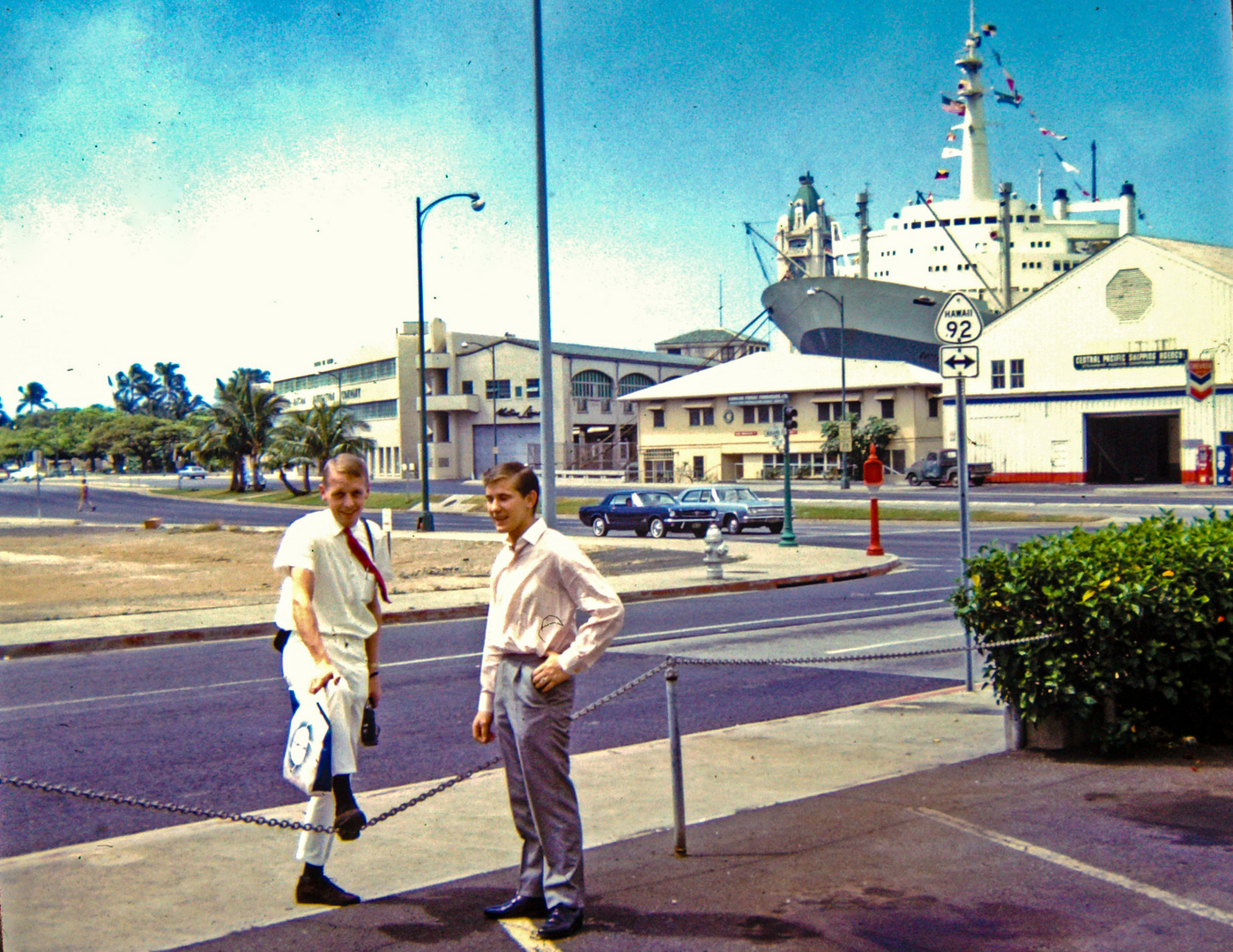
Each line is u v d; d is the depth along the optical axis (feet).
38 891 16.19
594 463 286.05
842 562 75.92
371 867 17.08
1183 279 181.47
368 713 16.15
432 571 76.64
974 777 21.16
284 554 15.23
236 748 26.11
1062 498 150.92
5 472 482.69
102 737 27.61
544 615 14.48
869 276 289.33
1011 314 198.18
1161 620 21.75
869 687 32.96
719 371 248.32
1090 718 22.43
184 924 14.74
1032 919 14.10
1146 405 185.88
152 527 143.84
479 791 21.79
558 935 13.80
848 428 127.24
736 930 13.98
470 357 303.89
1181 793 19.56
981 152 285.64
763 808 19.47
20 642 45.03
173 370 622.54
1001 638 23.03
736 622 48.29
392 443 317.42
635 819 19.13
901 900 14.83
